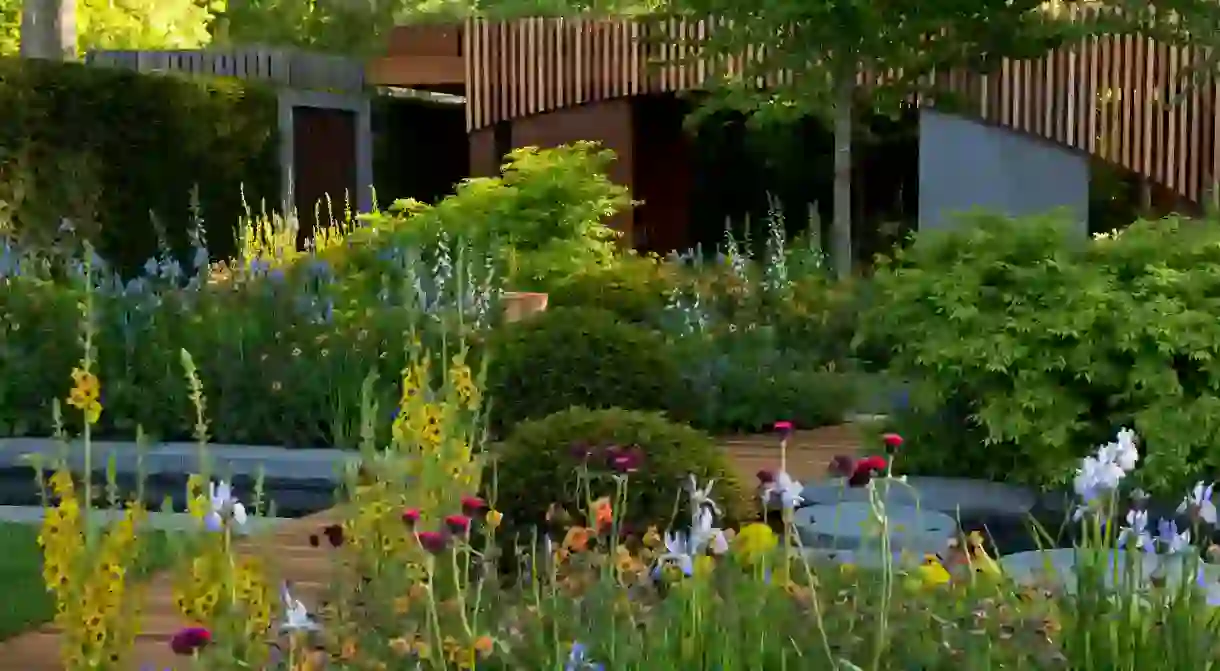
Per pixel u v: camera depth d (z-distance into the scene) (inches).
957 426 241.3
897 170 724.0
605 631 122.6
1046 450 226.8
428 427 153.3
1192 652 119.4
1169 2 461.4
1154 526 211.5
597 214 492.7
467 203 472.1
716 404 304.5
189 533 170.4
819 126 710.5
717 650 119.7
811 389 313.7
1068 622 124.7
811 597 125.8
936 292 240.5
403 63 634.8
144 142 481.4
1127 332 222.8
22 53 533.6
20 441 291.7
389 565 137.4
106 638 120.3
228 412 295.9
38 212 438.6
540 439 179.6
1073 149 565.6
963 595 132.2
